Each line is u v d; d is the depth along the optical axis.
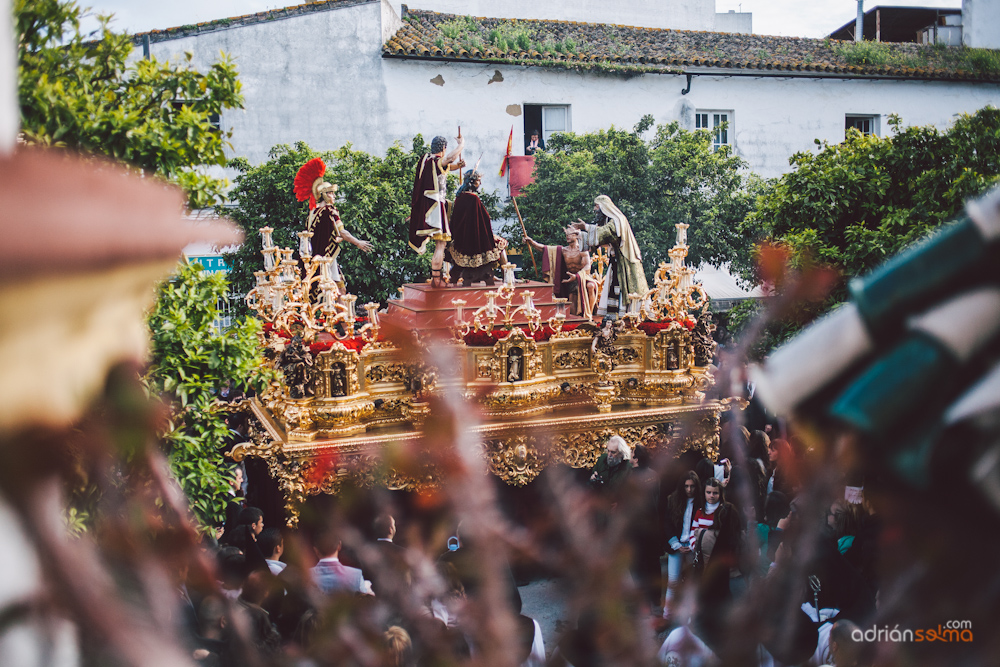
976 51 23.36
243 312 14.90
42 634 0.47
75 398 0.45
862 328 0.72
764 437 6.22
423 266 15.95
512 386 9.28
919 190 9.36
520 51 19.84
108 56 5.30
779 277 0.76
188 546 0.62
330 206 11.33
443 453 0.80
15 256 0.36
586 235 11.85
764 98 21.72
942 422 0.66
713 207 18.09
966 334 0.67
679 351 10.21
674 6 27.66
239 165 15.75
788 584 0.70
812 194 9.64
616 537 0.81
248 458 10.38
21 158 0.40
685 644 0.76
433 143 10.23
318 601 0.98
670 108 21.00
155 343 5.45
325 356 8.80
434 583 0.86
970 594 0.64
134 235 0.43
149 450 0.56
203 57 17.81
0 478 0.44
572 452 9.46
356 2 18.48
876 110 22.50
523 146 19.98
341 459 8.35
